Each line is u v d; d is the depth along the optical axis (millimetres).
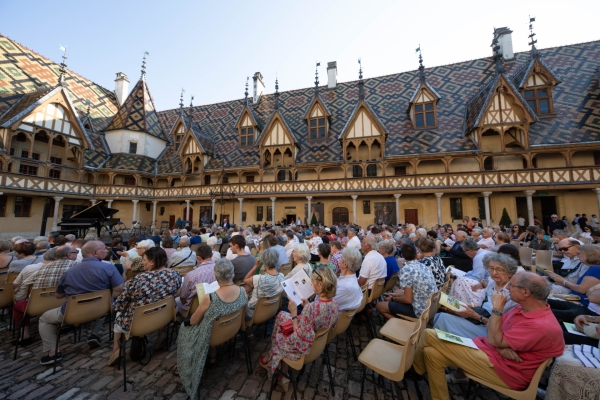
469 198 18547
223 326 3232
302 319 2873
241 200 22203
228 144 26312
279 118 22547
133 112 26328
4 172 16531
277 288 4141
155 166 26328
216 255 6453
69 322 3670
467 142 18281
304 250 4551
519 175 16422
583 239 9070
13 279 4793
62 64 21125
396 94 24125
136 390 3168
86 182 22609
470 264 6320
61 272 4371
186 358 3041
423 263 4410
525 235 9758
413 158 18812
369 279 4777
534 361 2354
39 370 3582
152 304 3477
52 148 20734
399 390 3223
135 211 23625
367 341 4516
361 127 20500
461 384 3393
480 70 22625
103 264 4160
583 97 17547
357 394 3145
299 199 22328
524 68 19219
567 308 3832
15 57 21734
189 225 21641
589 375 2234
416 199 19688
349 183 19922
